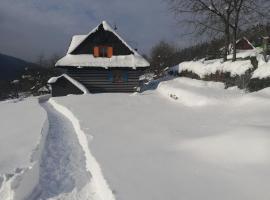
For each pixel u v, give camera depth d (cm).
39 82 6281
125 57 3297
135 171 792
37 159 967
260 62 2116
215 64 2652
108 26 3284
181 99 2048
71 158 1014
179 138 1046
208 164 797
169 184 708
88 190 774
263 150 793
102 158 905
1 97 6144
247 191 651
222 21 2866
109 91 3325
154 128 1246
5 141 1225
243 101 1545
